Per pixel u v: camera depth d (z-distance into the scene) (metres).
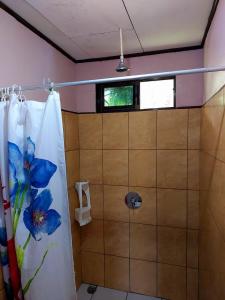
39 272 1.09
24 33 1.39
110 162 1.98
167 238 1.87
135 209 1.93
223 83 1.03
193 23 1.45
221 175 1.05
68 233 1.10
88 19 1.38
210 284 1.33
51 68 1.69
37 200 1.06
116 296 1.96
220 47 1.13
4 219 1.12
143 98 1.94
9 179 1.07
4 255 1.14
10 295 1.16
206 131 1.48
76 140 2.01
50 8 1.26
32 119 1.06
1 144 1.09
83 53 1.93
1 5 1.20
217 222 1.14
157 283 1.92
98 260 2.07
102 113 1.98
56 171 1.07
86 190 2.00
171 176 1.83
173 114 1.80
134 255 1.97
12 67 1.29
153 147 1.86
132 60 1.95
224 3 1.05
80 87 2.09
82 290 2.03
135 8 1.27
